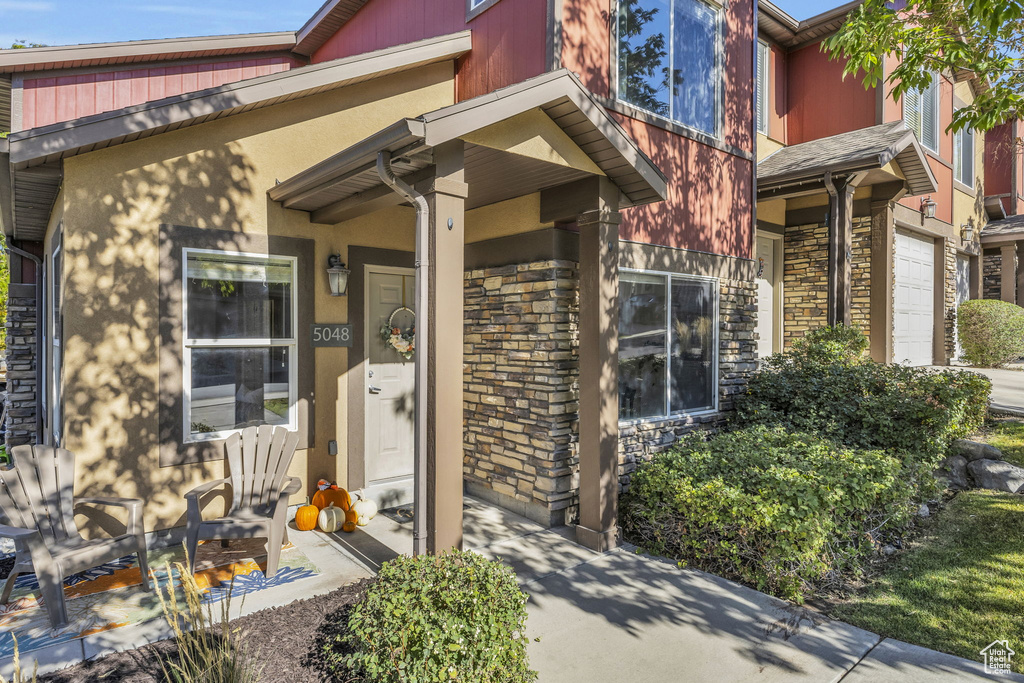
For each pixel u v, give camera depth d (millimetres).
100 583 4059
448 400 3857
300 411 5512
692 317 6570
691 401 6543
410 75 6227
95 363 4473
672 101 6414
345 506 5289
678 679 3051
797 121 10398
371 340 6145
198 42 8141
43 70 7277
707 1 6789
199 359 4992
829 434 6152
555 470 5230
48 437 6539
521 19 5605
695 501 4461
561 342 5250
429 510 3854
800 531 3918
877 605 3793
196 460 4891
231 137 5105
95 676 2955
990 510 5203
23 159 3953
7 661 3086
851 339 7621
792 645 3359
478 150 4008
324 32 9164
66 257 4355
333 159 4172
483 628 2783
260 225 5273
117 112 4270
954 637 3377
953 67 6457
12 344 7570
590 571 4363
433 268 3814
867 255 9078
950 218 11672
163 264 4734
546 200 5215
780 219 9812
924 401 6195
